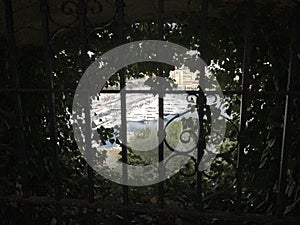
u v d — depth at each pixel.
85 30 1.22
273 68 1.97
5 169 2.00
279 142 1.95
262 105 2.16
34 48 2.53
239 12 1.97
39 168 2.57
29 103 2.47
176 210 1.29
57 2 1.82
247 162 2.23
